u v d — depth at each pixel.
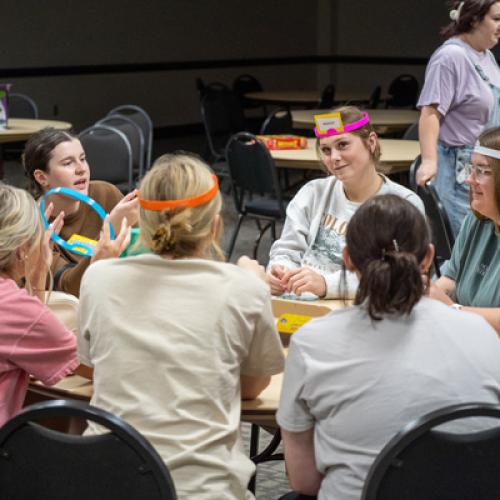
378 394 3.27
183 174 3.78
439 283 5.56
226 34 27.64
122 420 3.26
